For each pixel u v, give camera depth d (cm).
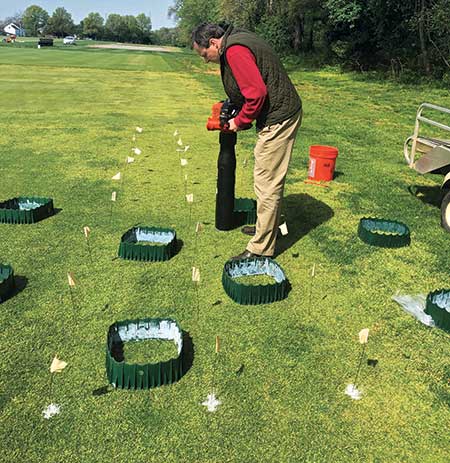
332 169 610
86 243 408
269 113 335
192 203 511
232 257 389
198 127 936
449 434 230
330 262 393
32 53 4000
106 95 1408
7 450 212
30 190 536
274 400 246
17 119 961
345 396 250
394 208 526
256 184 358
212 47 337
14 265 367
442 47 2031
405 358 281
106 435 221
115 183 570
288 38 3388
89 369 261
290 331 301
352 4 2270
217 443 220
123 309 316
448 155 457
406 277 375
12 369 260
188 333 294
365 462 213
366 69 2509
